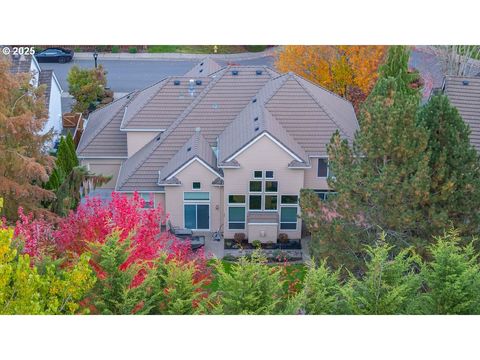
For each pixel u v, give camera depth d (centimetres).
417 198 2277
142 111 3431
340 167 2428
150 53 5347
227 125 3391
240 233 3200
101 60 5275
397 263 1734
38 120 2777
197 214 3253
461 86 3388
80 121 4191
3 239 1483
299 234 3216
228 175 3134
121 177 3325
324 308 1670
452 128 2359
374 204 2370
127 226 1938
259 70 3541
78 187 2997
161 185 3177
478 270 1830
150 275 1662
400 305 1700
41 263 1717
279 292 1745
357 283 1705
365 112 2430
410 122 2298
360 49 3819
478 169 2381
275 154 3102
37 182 3027
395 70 3397
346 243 2338
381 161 2427
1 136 2703
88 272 1576
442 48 4334
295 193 3169
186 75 3894
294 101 3312
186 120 3381
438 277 1698
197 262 2055
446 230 2308
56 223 2845
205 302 1667
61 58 5222
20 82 2812
